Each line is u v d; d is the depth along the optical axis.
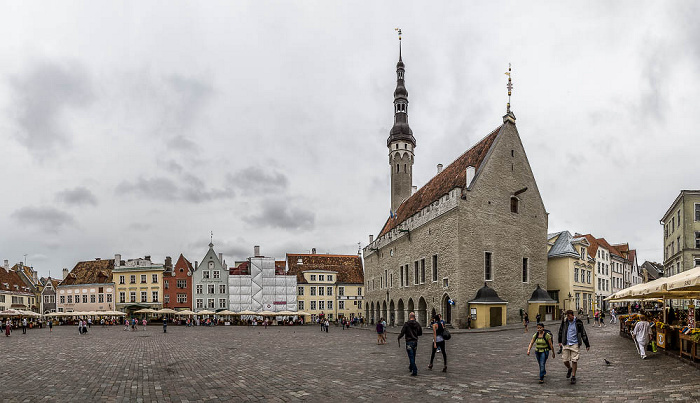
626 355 20.30
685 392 12.22
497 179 51.84
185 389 15.02
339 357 23.36
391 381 15.45
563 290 59.94
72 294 97.94
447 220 49.28
